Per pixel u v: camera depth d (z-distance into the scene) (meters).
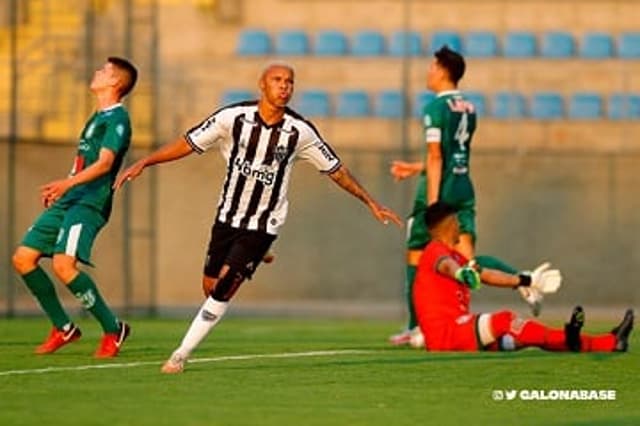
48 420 21.27
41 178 58.41
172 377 27.38
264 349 34.97
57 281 59.66
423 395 25.20
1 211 58.72
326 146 27.84
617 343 32.38
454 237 33.66
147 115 61.34
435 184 36.06
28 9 65.12
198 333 27.92
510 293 62.22
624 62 73.38
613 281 63.44
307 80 72.94
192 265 61.75
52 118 63.22
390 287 62.12
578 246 63.34
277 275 62.34
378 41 75.94
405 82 61.19
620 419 22.59
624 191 63.28
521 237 63.28
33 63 64.19
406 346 36.31
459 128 36.38
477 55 75.44
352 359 31.53
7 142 57.72
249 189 27.55
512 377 28.05
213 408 22.84
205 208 61.72
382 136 67.94
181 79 64.88
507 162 63.22
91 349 34.25
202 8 73.62
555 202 63.28
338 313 62.12
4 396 24.20
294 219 62.28
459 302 33.34
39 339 39.38
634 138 68.44
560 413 23.23
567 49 75.88
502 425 21.64
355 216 62.06
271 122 27.45
